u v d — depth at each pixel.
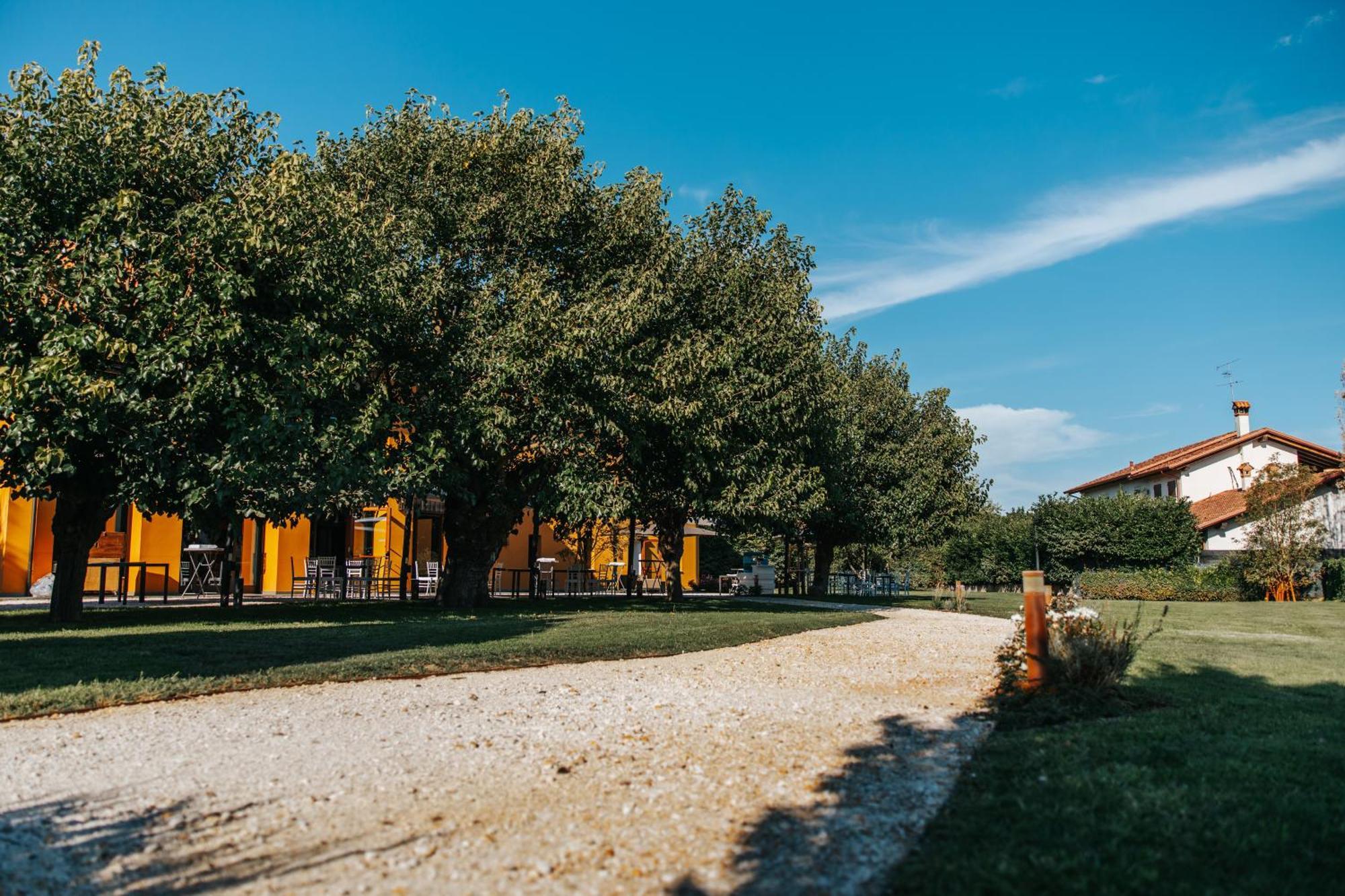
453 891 3.59
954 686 8.68
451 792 4.91
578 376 15.23
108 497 12.38
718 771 5.36
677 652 11.01
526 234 16.88
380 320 14.28
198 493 11.49
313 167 15.66
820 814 4.52
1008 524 39.25
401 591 20.23
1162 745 5.71
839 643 12.27
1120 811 4.39
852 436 25.69
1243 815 4.32
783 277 22.58
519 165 17.39
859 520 27.36
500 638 11.33
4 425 11.17
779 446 21.05
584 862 3.90
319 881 3.70
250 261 11.93
